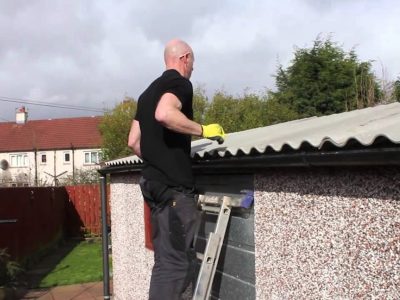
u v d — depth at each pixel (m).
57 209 16.80
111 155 22.92
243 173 3.79
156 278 3.59
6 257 9.25
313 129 3.73
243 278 3.83
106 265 7.09
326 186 2.83
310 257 2.97
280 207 3.26
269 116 17.23
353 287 2.64
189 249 3.56
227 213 3.88
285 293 3.20
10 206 11.06
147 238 6.11
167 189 3.56
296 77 17.98
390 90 12.60
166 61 3.76
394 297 2.41
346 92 16.88
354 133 2.70
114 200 7.74
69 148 46.03
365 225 2.57
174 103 3.40
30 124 49.59
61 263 12.95
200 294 3.72
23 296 9.27
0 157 47.34
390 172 2.43
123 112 23.27
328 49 17.77
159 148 3.57
